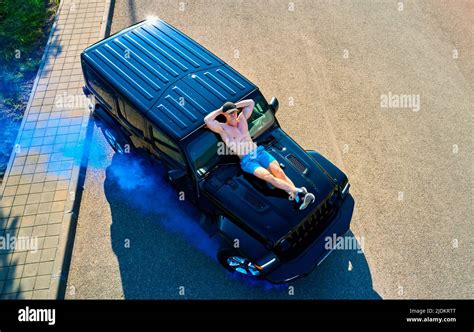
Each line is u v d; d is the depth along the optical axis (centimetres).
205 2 1099
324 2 1127
